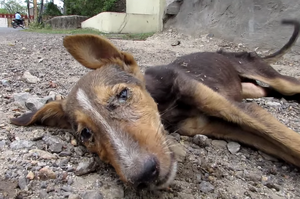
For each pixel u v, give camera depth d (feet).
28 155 0.97
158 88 1.25
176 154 1.00
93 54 1.19
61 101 1.18
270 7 3.22
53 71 2.24
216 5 3.84
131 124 0.90
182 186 0.91
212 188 0.91
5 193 0.81
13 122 1.19
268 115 1.12
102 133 0.91
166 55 3.20
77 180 0.90
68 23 7.76
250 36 3.44
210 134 1.25
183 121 1.28
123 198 0.84
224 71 1.54
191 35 4.17
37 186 0.85
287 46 2.08
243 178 0.99
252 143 1.17
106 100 0.97
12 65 2.35
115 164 0.84
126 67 1.18
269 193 0.92
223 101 1.17
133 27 5.66
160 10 5.00
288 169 1.06
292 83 1.73
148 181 0.76
